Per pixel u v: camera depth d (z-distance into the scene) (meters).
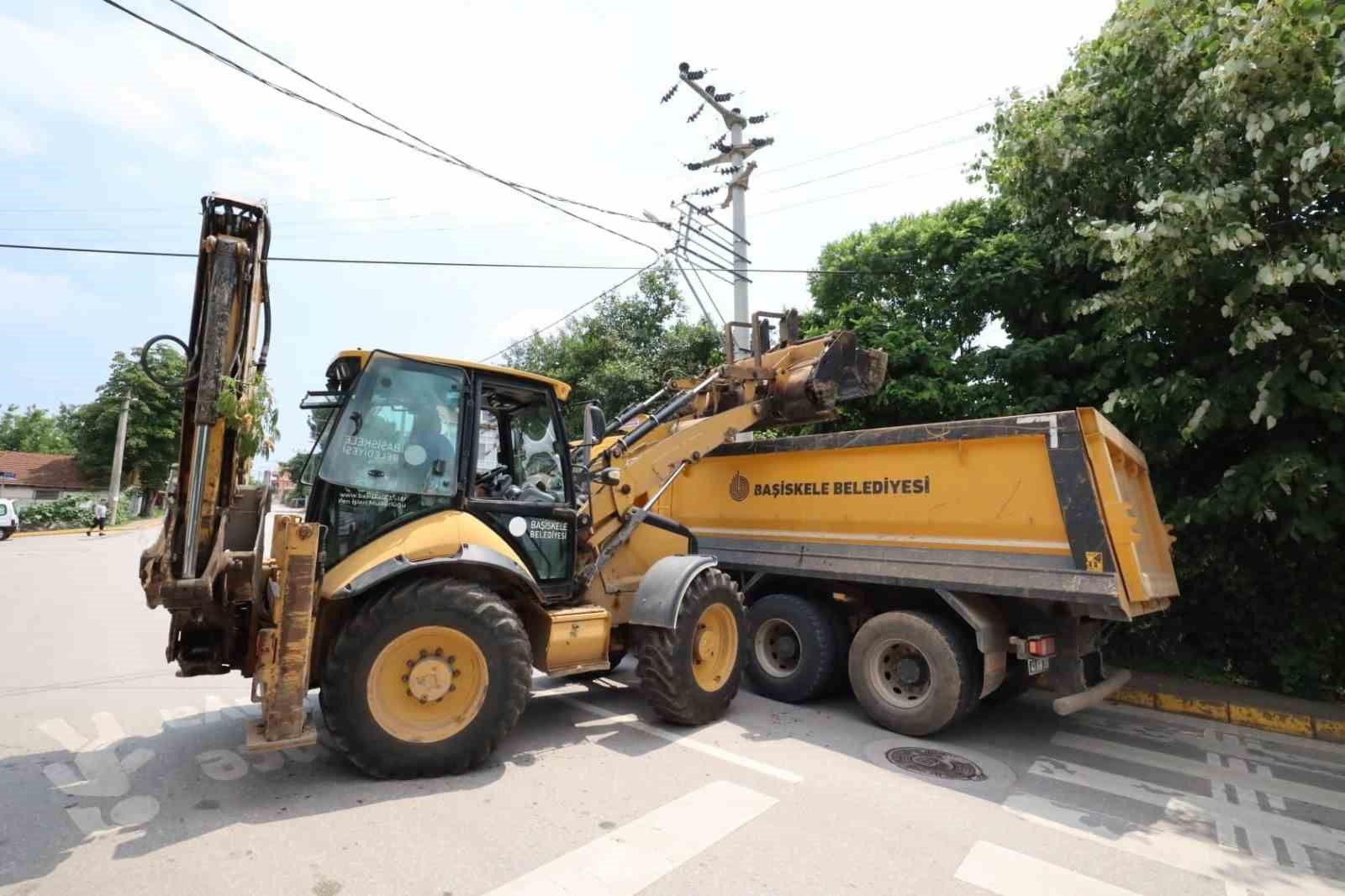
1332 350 5.52
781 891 2.99
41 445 64.25
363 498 4.34
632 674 7.20
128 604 10.48
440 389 4.78
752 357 7.84
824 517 6.46
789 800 4.00
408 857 3.14
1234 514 6.05
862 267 10.80
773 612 6.52
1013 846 3.56
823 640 6.15
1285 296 5.71
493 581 4.69
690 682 5.29
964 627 5.52
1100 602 4.73
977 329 9.42
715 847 3.37
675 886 2.99
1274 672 7.02
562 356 19.36
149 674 6.45
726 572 7.24
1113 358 7.25
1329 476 5.56
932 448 5.79
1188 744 5.59
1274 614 6.95
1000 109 7.88
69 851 3.12
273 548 3.88
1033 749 5.29
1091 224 6.18
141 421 43.06
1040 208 7.82
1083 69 7.51
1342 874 3.43
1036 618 5.47
